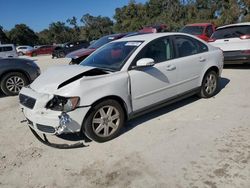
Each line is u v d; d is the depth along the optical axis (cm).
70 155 423
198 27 1412
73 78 447
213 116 532
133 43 523
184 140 441
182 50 571
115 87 450
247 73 908
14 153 446
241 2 4025
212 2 4947
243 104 589
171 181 340
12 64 816
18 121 590
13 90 830
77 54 1152
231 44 922
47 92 430
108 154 417
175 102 617
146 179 349
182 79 562
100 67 496
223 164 365
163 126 502
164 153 406
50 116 415
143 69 489
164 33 562
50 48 4166
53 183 359
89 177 365
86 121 431
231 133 451
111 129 463
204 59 609
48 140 479
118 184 345
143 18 6600
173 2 5588
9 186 361
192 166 367
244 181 329
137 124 518
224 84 775
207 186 325
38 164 407
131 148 429
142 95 492
